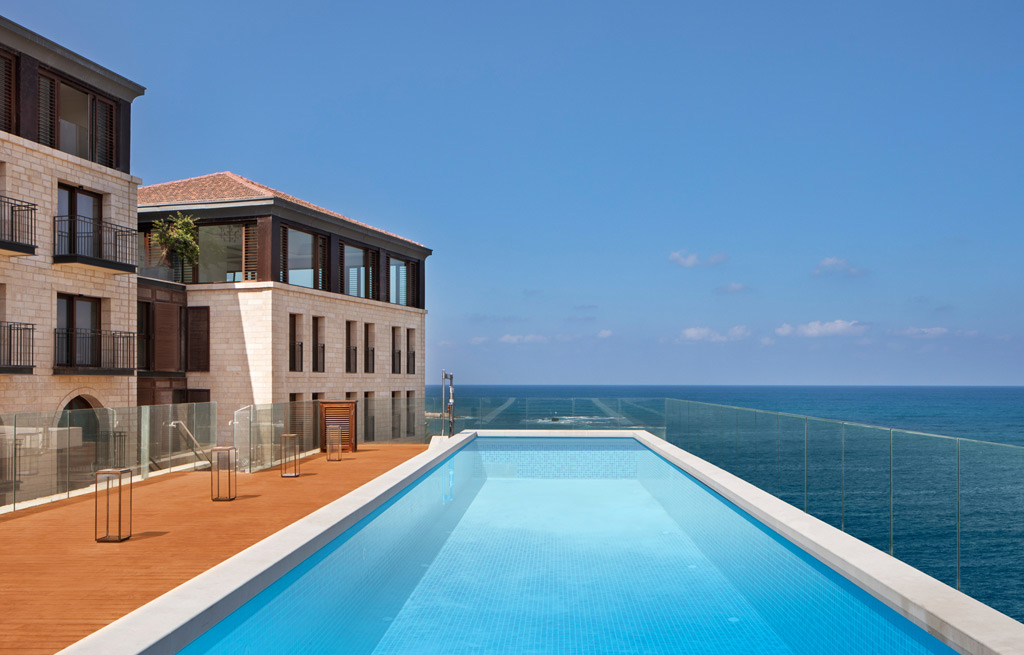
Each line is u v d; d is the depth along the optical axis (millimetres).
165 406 16312
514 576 8680
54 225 20219
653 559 9531
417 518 12430
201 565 7449
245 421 15242
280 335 27234
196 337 27250
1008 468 6305
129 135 22953
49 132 20219
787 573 8430
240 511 10539
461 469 17547
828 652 6172
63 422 12453
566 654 6141
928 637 5309
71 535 8992
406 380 36375
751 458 13523
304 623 6883
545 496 15000
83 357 21469
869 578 6281
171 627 5195
